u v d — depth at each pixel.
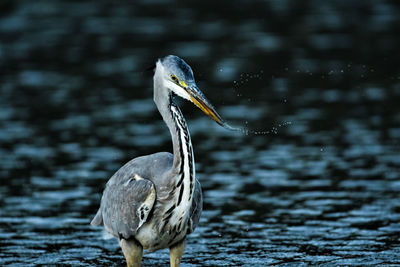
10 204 12.09
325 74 22.09
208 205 12.05
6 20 31.05
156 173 8.17
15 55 25.23
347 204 11.95
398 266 9.48
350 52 24.88
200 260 9.87
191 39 27.20
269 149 15.34
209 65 23.08
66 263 9.76
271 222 11.27
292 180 13.26
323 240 10.50
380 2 34.44
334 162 14.31
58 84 21.48
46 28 29.50
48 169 13.97
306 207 11.87
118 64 23.81
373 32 28.09
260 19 30.91
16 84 21.47
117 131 16.73
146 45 26.33
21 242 10.48
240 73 22.14
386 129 16.62
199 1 35.03
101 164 14.25
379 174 13.48
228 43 26.42
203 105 7.92
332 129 16.70
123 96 20.09
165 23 30.31
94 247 10.40
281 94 20.02
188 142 7.95
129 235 8.36
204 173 13.71
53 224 11.24
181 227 8.21
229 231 10.95
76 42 27.14
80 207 11.97
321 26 29.33
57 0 35.72
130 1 35.56
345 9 32.97
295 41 26.67
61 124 17.38
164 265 9.78
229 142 15.92
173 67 8.02
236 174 13.63
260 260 9.80
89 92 20.52
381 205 11.87
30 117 17.98
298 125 17.08
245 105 18.89
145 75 22.44
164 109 8.12
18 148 15.41
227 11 32.69
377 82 21.25
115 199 8.45
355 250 10.09
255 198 12.34
